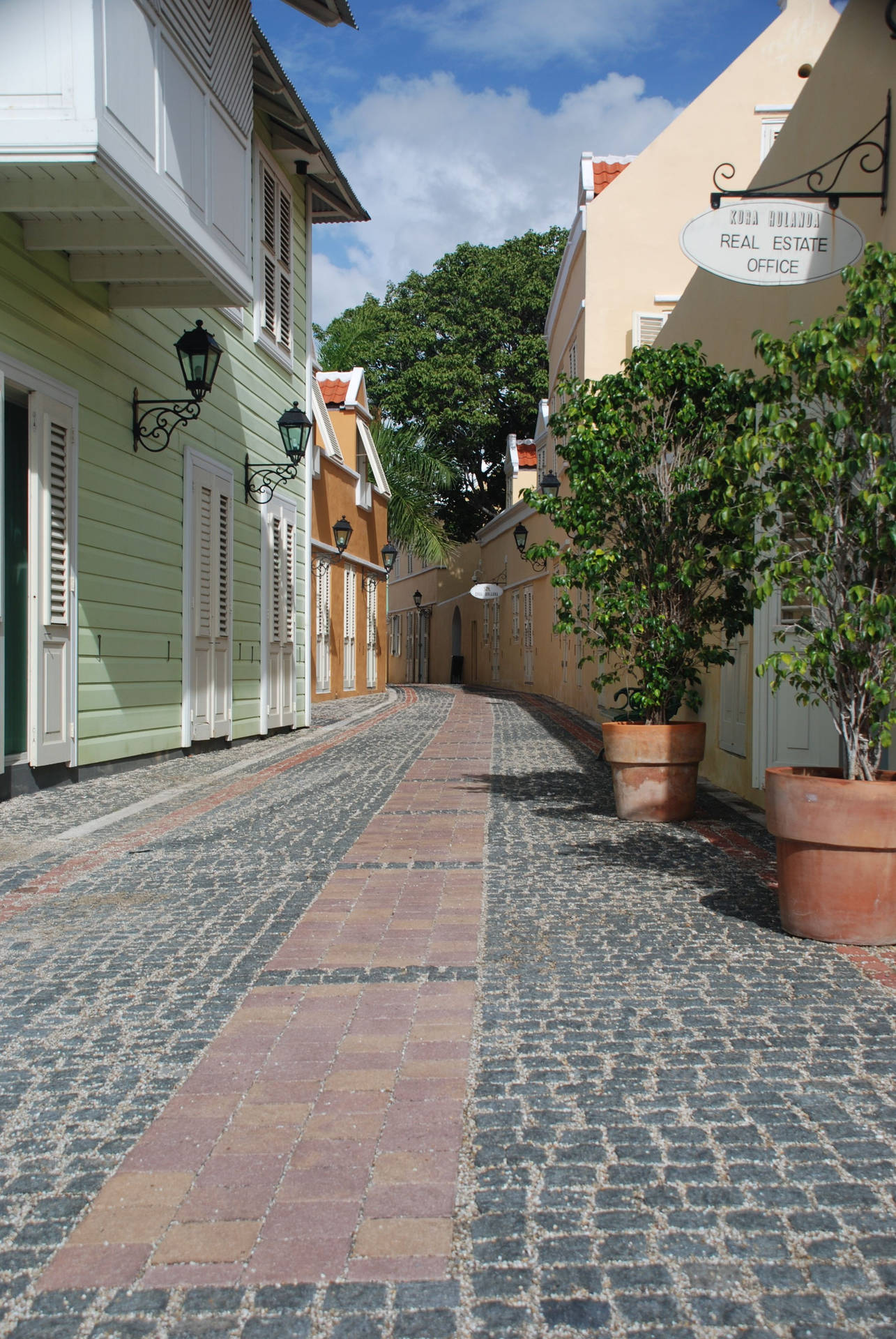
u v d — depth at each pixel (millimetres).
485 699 23672
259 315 13656
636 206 16859
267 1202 2541
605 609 7180
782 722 7844
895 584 4457
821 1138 2803
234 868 6047
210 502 11984
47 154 6652
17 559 8234
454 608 39469
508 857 6281
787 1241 2352
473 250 37188
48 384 8328
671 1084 3133
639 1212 2471
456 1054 3371
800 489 4395
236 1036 3547
